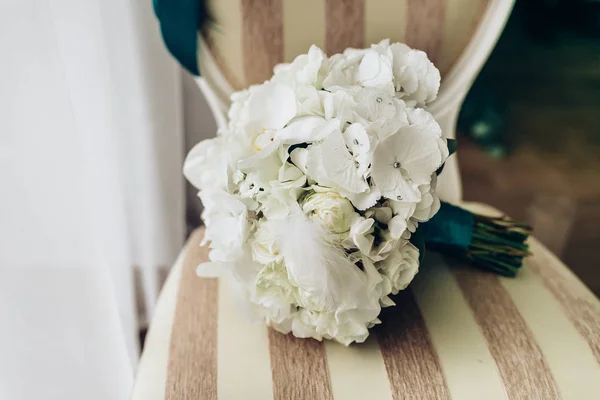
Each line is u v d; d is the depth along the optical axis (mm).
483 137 1557
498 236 720
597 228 1457
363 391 567
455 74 737
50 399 722
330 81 588
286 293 579
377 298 566
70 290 712
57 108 641
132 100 1012
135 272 1120
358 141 522
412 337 621
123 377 801
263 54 712
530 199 1524
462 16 696
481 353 600
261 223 566
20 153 624
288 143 548
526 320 639
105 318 762
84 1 805
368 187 526
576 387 570
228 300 684
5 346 666
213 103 750
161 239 1162
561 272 729
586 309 660
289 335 633
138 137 1046
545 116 1649
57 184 665
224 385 574
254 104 597
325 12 694
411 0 689
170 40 696
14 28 591
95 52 852
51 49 622
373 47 620
